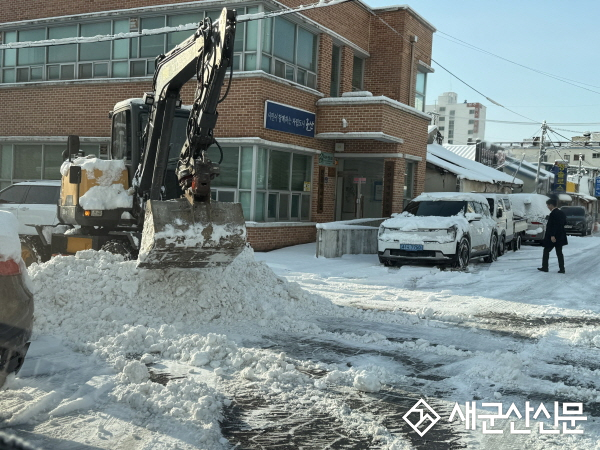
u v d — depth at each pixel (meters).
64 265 7.54
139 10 18.28
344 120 18.42
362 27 21.66
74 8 19.48
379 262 15.43
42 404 4.30
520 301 10.27
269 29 17.09
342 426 4.31
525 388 5.34
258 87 16.48
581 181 66.69
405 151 20.02
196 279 7.84
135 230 9.99
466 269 14.61
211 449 3.80
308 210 19.41
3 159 21.06
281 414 4.50
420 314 8.69
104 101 19.19
